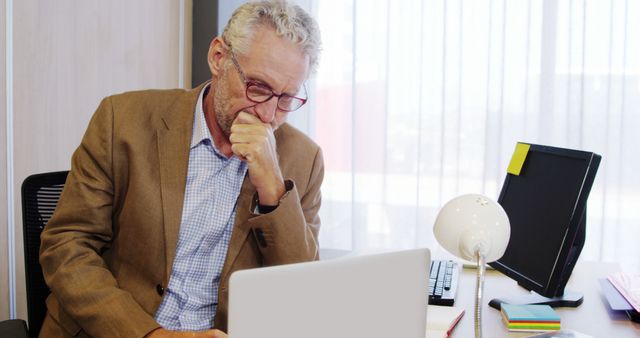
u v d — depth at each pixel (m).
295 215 1.46
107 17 2.71
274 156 1.48
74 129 2.54
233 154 1.55
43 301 1.58
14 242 2.28
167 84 3.23
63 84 2.47
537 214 1.60
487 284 1.78
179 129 1.53
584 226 1.57
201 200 1.52
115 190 1.51
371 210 3.47
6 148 2.21
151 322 1.33
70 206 1.48
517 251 1.66
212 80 1.55
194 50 3.44
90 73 2.62
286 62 1.42
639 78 3.10
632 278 1.76
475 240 1.07
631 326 1.45
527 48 3.19
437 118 3.36
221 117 1.49
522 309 1.46
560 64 3.19
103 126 1.51
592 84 3.16
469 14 3.27
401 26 3.36
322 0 3.43
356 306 0.84
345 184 3.50
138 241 1.48
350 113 3.46
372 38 3.39
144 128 1.52
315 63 1.50
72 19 2.50
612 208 3.17
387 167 3.43
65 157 2.50
